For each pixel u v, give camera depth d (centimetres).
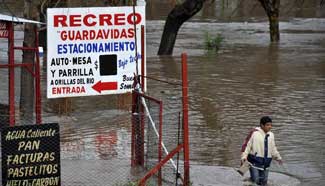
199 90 4178
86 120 3209
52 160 1823
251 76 4850
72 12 2388
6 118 2959
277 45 7294
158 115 2361
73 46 2392
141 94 2252
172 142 2756
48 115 3328
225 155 2581
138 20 2475
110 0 3903
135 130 2305
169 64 5597
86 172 2239
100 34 2420
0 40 7756
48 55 2366
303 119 3297
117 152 2591
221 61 5797
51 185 1825
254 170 2180
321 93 4091
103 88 2442
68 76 2395
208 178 2234
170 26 6319
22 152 1794
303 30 9412
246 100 3828
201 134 2942
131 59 2469
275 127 3109
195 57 6116
